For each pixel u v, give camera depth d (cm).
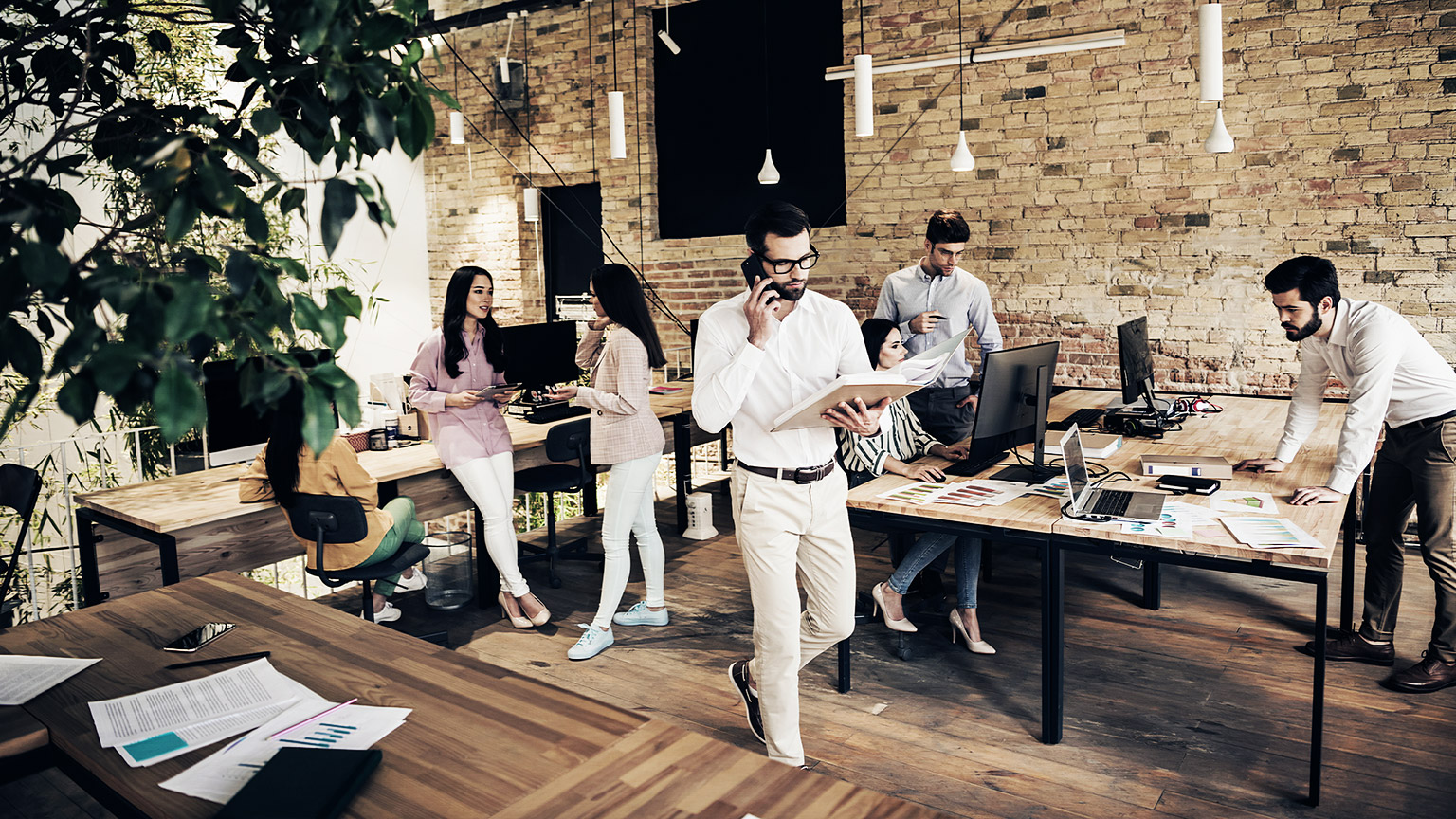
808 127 704
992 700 341
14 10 127
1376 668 358
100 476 547
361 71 103
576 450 479
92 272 95
